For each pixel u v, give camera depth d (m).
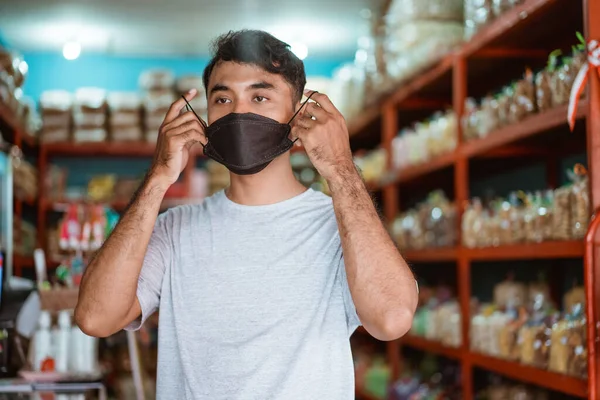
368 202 1.81
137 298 1.86
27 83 7.12
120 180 6.48
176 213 1.98
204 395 1.77
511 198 3.61
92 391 3.14
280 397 1.73
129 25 6.47
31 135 6.16
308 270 1.82
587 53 2.54
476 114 3.88
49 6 5.98
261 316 1.79
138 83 7.31
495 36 3.53
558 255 2.88
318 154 1.81
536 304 3.51
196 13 6.21
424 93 5.07
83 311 1.80
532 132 3.11
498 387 3.98
